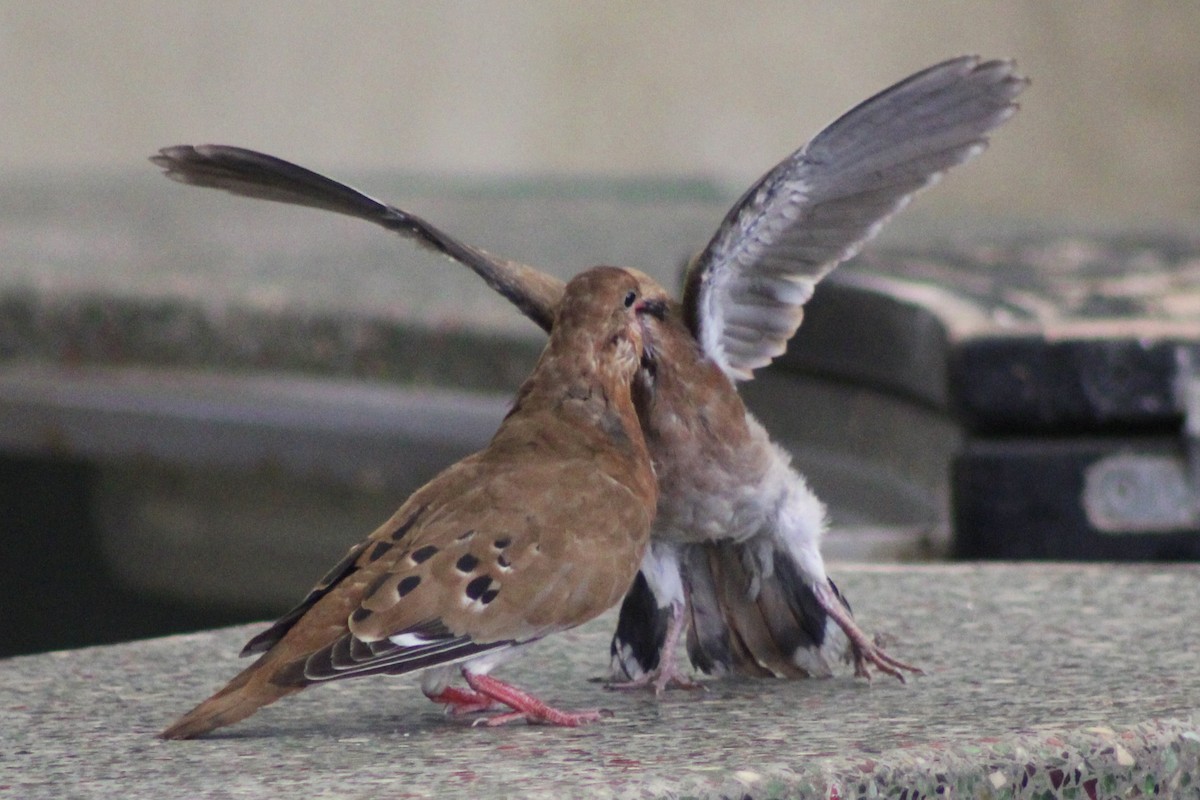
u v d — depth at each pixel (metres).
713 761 5.98
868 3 33.94
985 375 11.59
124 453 16.41
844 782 5.88
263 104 32.66
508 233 21.39
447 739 6.48
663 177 29.55
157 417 16.31
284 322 16.03
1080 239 18.19
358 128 32.97
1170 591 9.05
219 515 16.61
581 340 6.85
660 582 7.43
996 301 12.48
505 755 6.19
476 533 6.38
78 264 18.41
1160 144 34.75
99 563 17.09
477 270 7.44
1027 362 11.58
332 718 6.90
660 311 7.17
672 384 7.16
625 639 7.56
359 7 32.91
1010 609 8.70
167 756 6.25
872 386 12.91
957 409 11.69
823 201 7.26
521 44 33.47
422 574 6.27
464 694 6.88
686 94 33.72
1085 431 11.66
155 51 32.28
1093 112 34.81
